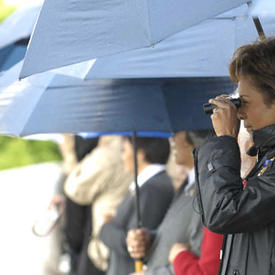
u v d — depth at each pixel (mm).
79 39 7508
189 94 12109
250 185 7402
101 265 18141
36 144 42438
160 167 14766
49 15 7719
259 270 7434
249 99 7746
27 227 22453
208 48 9938
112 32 7402
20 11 14922
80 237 19797
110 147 18594
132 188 14711
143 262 12859
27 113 11797
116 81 12164
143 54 9992
